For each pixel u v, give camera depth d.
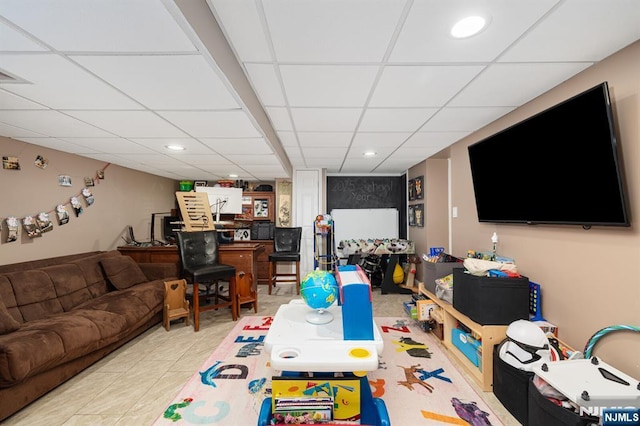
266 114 2.66
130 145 3.14
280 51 1.62
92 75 1.62
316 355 1.26
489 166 2.70
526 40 1.53
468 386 2.12
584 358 1.74
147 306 3.01
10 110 2.12
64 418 1.80
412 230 5.33
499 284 2.08
